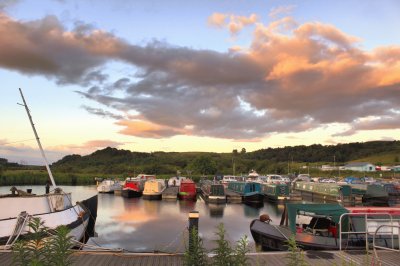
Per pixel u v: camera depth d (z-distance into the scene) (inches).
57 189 822.5
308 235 687.7
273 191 2182.6
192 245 308.7
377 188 2187.5
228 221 1362.0
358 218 666.2
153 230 1147.9
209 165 4672.7
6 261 480.1
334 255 557.6
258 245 785.6
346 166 5403.5
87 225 873.5
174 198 2223.2
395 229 661.9
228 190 2559.1
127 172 4534.9
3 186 3036.4
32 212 695.1
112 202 2066.9
